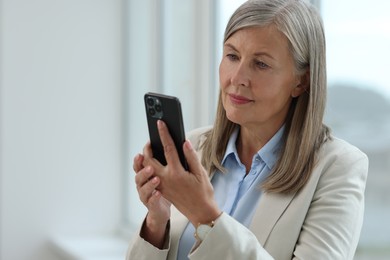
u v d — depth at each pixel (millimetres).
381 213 2262
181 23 3857
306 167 1530
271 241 1489
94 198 4676
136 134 4590
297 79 1533
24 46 4492
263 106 1495
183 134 1374
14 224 4547
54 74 4555
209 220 1393
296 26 1471
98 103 4648
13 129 4508
